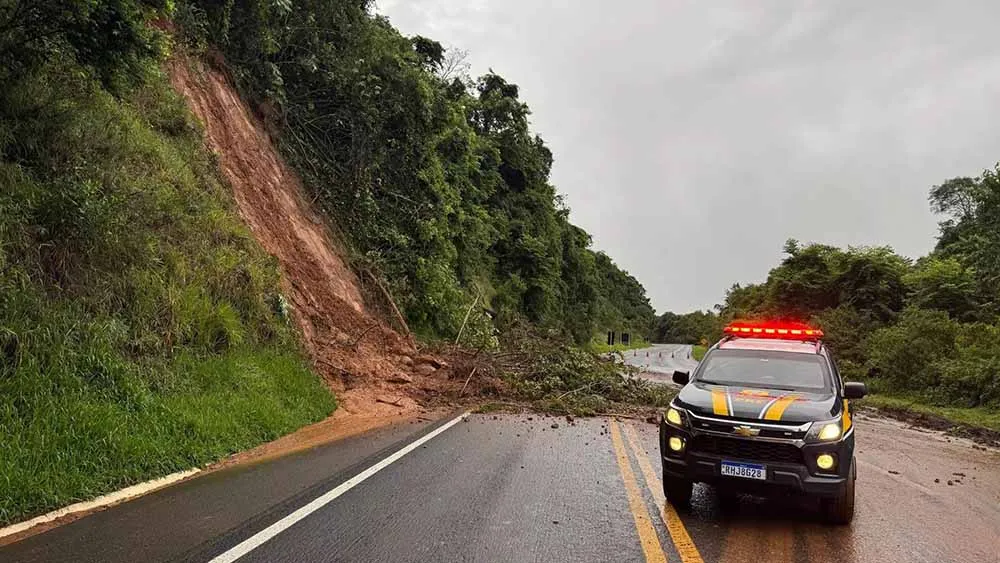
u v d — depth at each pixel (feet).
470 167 101.40
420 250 74.90
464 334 74.43
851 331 89.45
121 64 30.22
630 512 20.83
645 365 132.05
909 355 67.77
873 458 33.24
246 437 29.17
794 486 19.35
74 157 31.99
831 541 18.81
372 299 60.54
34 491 18.70
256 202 51.70
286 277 48.96
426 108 73.31
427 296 71.36
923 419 50.62
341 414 38.96
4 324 23.45
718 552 17.47
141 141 38.73
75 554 15.69
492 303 109.29
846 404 22.70
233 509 19.58
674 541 18.20
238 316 38.37
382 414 40.11
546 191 158.71
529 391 49.16
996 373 55.98
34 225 27.22
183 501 20.29
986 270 75.05
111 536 16.98
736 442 20.10
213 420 28.27
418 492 22.22
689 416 21.03
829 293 108.17
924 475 29.30
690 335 441.27
